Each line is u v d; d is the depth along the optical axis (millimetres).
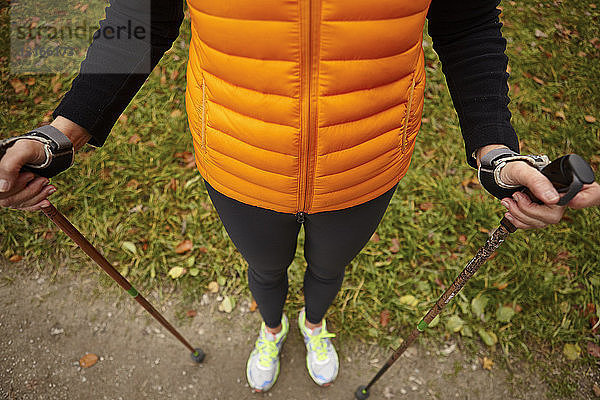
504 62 1007
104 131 1031
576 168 752
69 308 2209
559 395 2031
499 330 2172
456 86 1038
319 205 1117
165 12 973
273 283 1603
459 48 1018
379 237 2426
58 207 2469
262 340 2021
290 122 926
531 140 2869
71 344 2115
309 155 988
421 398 2016
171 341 2145
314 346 2021
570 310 2242
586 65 3248
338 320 2207
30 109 2826
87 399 1987
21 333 2135
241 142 1002
